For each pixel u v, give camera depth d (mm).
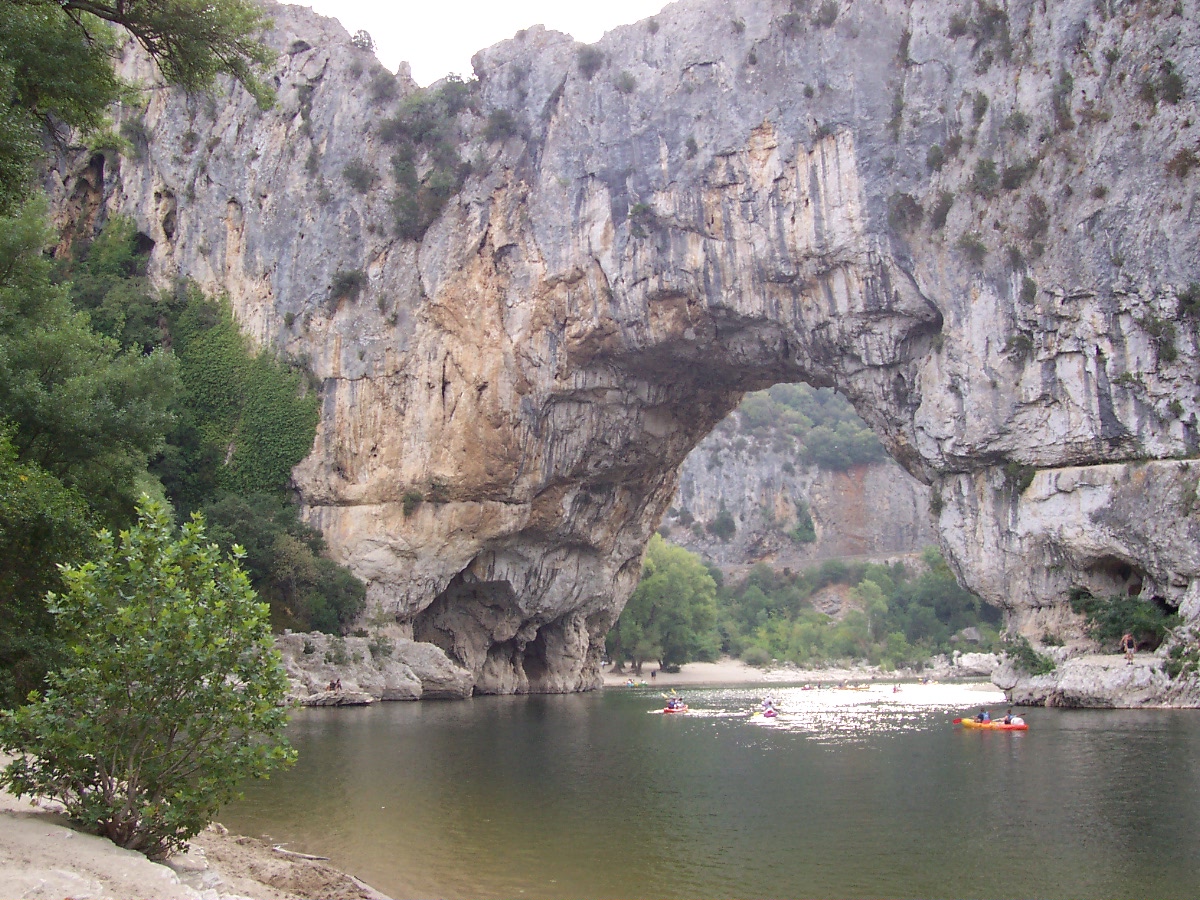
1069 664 42406
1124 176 42125
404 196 56125
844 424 156500
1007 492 45000
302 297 57906
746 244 48375
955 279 44938
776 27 48719
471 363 55500
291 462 57125
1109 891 15953
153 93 61781
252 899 13359
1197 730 33344
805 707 53094
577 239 52344
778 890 16141
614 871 17266
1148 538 40625
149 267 60625
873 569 129125
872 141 46125
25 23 18656
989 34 45312
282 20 61500
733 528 148125
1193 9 41438
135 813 12820
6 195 18719
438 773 27641
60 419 26000
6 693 16891
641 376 54750
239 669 13164
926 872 17125
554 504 58281
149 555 12992
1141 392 41531
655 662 109500
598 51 52906
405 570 56062
